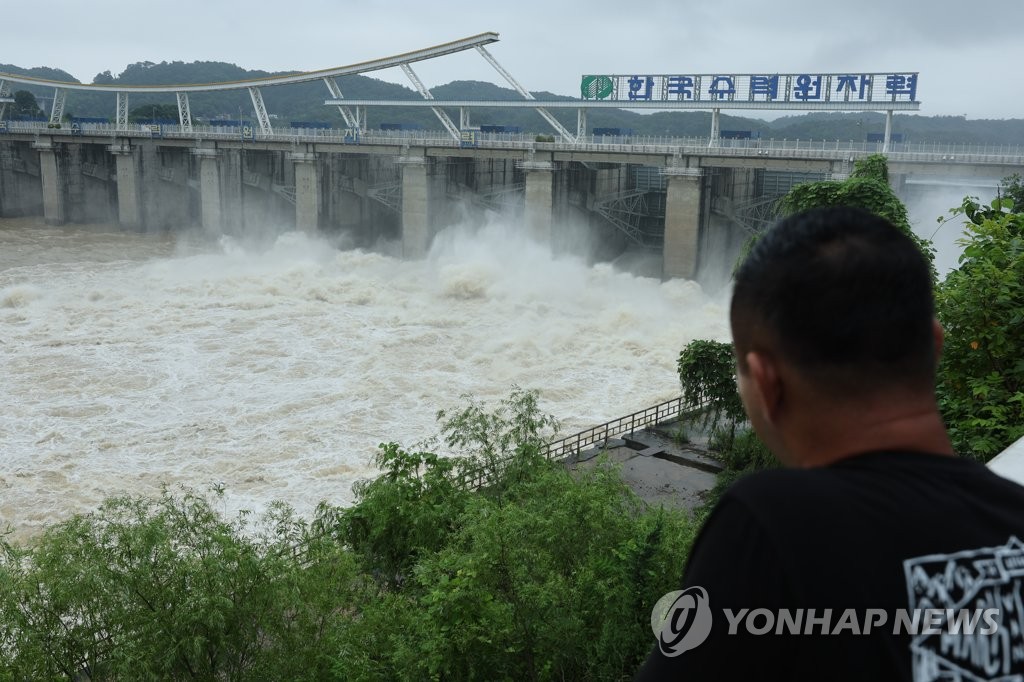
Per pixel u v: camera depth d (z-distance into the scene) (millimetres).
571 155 85312
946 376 11414
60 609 16531
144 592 16562
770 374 2307
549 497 20500
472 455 27734
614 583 15984
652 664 2070
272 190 111562
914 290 2166
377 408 49656
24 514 36406
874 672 1883
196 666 16625
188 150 119125
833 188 34094
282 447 43844
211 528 18734
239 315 71000
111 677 16453
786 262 2238
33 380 53219
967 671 1895
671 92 84312
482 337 65000
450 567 16891
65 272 88062
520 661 15914
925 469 2135
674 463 33031
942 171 69812
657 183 95125
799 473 2123
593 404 50875
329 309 74125
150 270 90500
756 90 79500
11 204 127188
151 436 45062
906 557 1938
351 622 18094
